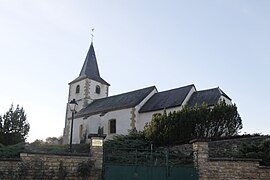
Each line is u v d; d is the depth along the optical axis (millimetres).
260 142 15594
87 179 11070
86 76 43594
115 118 33188
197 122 21062
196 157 11766
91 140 11664
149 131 21203
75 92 44500
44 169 10875
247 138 17344
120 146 18953
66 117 42812
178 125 20688
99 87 44969
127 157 12477
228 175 11523
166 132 20422
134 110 31750
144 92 34719
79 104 42875
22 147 16750
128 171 11477
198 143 11898
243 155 13984
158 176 11570
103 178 11172
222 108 22172
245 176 11570
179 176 11602
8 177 10469
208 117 21391
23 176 10594
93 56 48188
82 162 11219
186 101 29609
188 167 11695
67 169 11086
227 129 21922
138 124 31484
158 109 30250
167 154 12227
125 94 37719
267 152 13562
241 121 23328
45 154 11070
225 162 11680
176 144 20359
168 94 32625
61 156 11172
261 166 11750
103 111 34781
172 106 29234
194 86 31297
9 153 14820
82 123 37125
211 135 21156
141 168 11586
